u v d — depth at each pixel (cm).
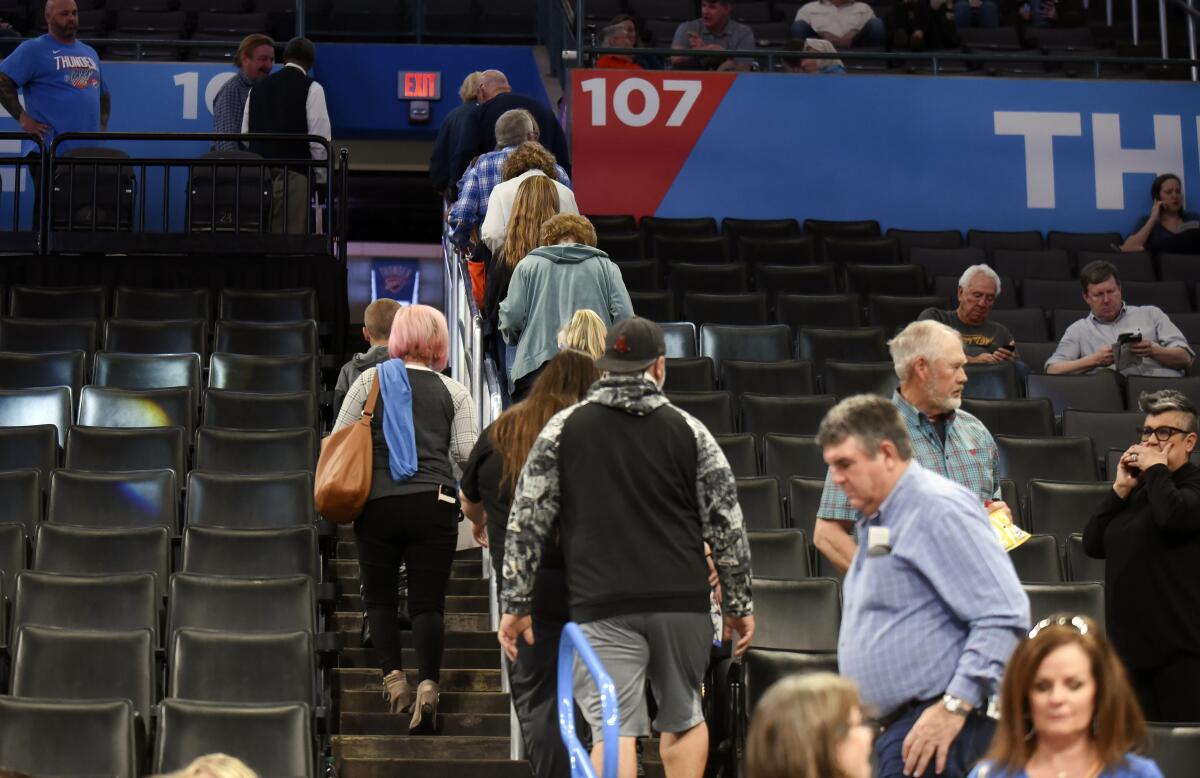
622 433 626
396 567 899
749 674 763
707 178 1695
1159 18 2016
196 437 1082
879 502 572
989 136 1722
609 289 952
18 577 858
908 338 709
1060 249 1622
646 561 614
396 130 2014
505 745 872
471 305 1177
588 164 1686
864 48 1956
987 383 1194
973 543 555
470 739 872
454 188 1454
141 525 990
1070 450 1080
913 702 561
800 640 836
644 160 1691
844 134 1711
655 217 1650
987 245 1647
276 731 753
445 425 910
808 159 1705
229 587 878
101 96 1609
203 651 819
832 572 940
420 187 2192
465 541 1111
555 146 1384
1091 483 1011
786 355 1277
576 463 625
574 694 629
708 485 627
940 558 556
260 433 1089
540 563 673
